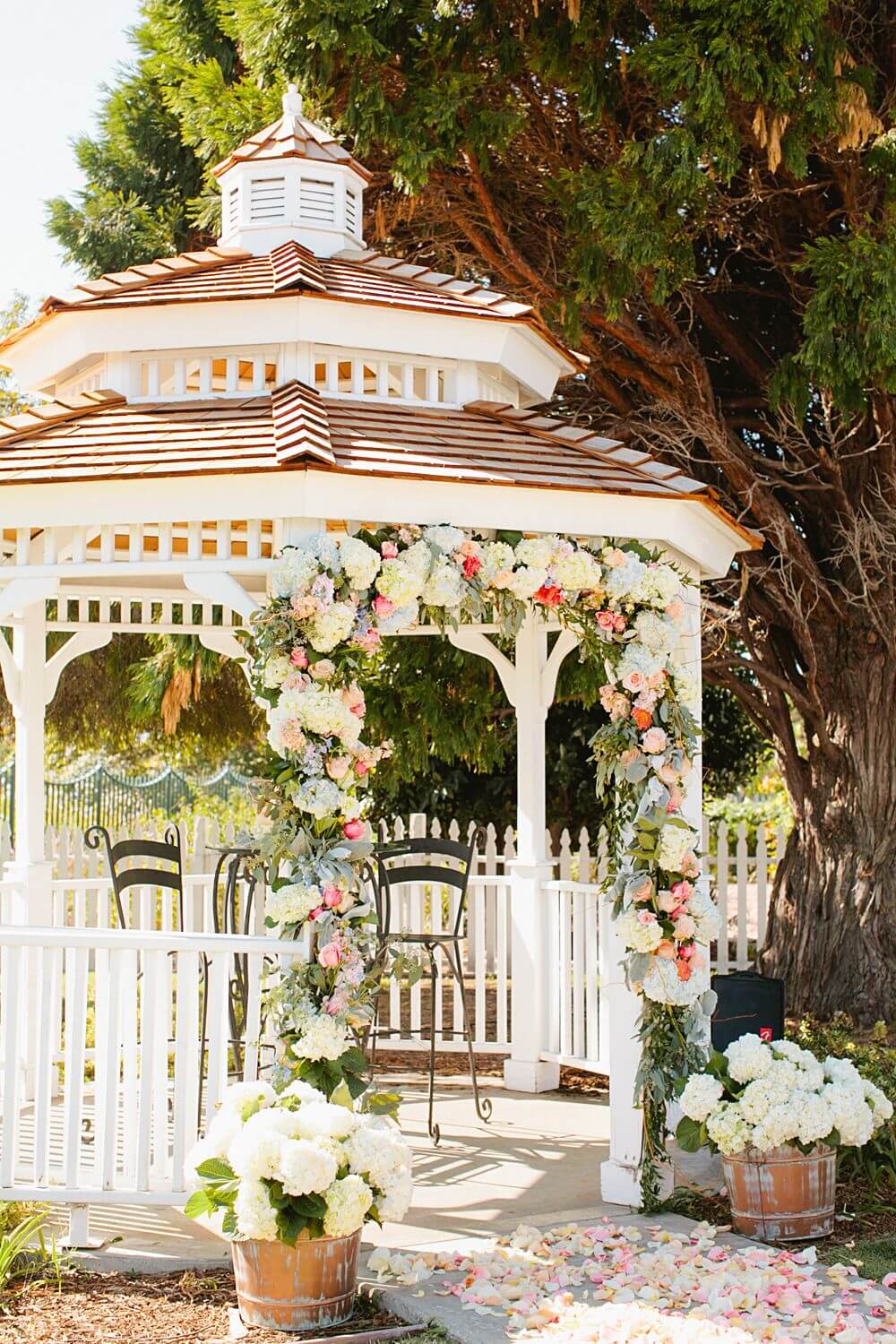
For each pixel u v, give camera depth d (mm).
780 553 10781
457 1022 9391
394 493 5754
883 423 10406
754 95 8250
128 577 8102
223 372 7461
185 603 9023
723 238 11078
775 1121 5520
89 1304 5043
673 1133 6082
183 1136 5520
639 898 6066
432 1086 7414
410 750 12062
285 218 7988
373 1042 8633
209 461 5719
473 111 9445
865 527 10609
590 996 8125
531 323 7254
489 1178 6707
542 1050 8711
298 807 5348
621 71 9438
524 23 9430
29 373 7703
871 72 9094
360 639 5469
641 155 8703
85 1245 5613
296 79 9789
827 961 11180
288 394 6422
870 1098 5957
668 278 9289
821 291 8711
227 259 7789
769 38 8305
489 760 12656
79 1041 5570
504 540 6051
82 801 18812
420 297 7188
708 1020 6168
